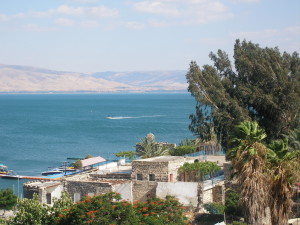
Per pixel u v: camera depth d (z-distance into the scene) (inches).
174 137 6835.6
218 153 3115.2
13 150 5812.0
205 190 2111.2
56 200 1904.5
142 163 2282.2
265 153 1614.2
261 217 1608.0
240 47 3107.8
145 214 1625.2
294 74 2810.0
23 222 1780.3
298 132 2177.7
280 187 1627.7
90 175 2493.8
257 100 2736.2
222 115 2763.3
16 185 3688.5
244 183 1594.5
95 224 1553.9
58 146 6166.3
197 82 2942.9
